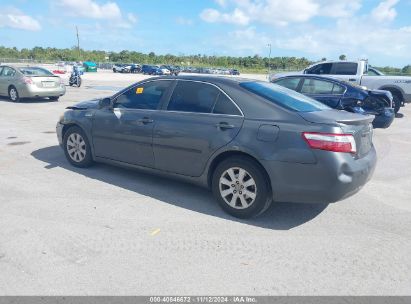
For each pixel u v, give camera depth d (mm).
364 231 3920
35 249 3344
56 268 3055
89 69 48344
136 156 5004
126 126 5000
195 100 4527
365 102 9930
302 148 3691
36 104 13758
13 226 3779
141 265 3137
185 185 5160
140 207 4371
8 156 6488
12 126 9312
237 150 4016
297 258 3326
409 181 5762
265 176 3939
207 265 3170
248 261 3254
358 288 2904
